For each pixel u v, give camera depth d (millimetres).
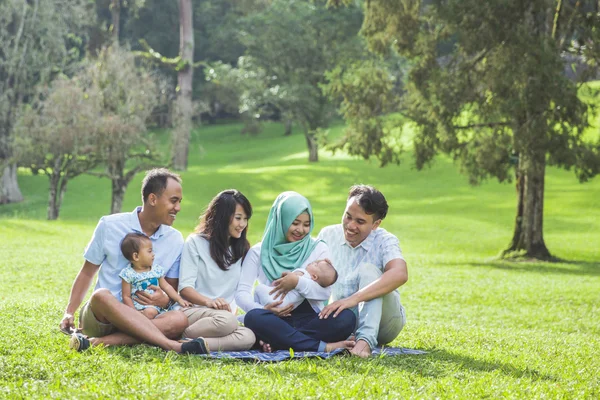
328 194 51656
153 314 6984
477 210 42625
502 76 23312
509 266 24859
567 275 22453
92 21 53594
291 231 7273
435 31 26188
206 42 83188
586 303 17281
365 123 27188
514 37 23250
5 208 52500
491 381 6062
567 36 24922
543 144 23344
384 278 7012
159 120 74812
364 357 6777
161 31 81375
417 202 46375
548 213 40344
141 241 7062
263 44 61688
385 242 7434
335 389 5445
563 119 23484
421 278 20953
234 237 7371
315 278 7086
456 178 52719
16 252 21578
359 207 7285
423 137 26297
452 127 25656
